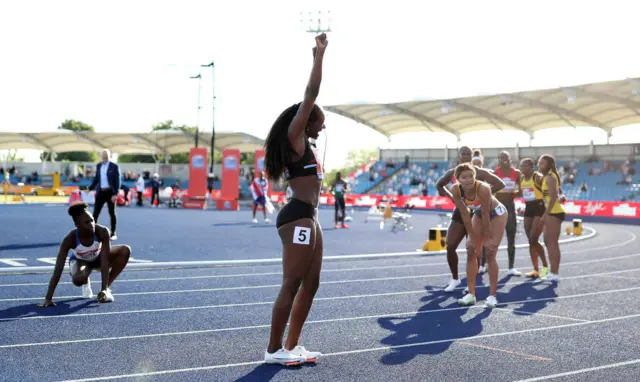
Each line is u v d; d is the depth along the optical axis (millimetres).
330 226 22953
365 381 4066
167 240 14828
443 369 4371
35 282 8078
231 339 5219
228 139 53031
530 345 5098
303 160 4340
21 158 78312
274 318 4379
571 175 43125
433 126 47469
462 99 37781
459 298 7441
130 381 4023
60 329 5492
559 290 8180
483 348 4988
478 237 7020
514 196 9773
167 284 8133
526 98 35500
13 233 15883
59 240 14125
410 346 5043
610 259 12359
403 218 21781
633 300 7387
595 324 5965
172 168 55719
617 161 43656
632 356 4762
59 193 46562
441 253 12508
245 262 10305
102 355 4656
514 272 9727
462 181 6750
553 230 9086
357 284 8430
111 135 52938
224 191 34688
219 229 18969
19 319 5871
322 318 6164
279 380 4062
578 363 4551
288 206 4387
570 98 31203
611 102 32156
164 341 5125
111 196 13578
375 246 14586
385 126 48781
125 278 8602
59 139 55312
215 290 7730
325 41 4016
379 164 52844
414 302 7113
